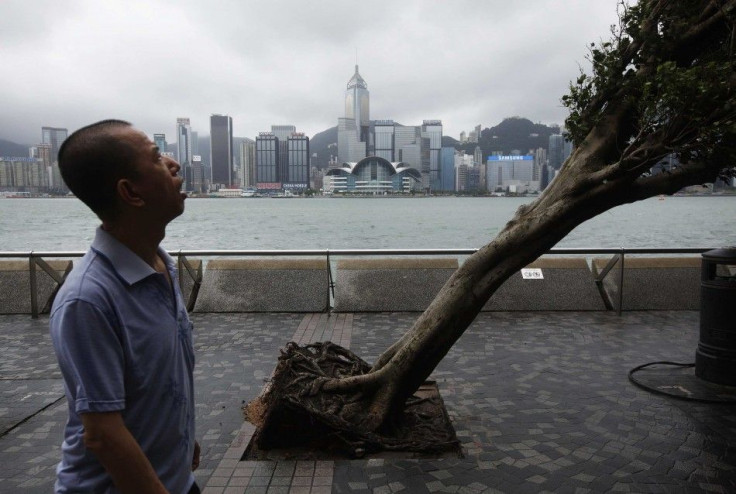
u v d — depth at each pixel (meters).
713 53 4.06
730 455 4.08
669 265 9.18
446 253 8.66
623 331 7.59
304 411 4.16
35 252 8.52
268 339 7.27
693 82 3.59
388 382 4.41
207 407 5.02
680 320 8.20
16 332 7.69
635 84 4.18
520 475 3.80
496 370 6.00
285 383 4.40
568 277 9.07
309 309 8.80
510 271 4.35
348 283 9.02
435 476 3.80
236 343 7.06
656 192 4.27
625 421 4.69
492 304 8.83
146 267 1.74
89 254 1.69
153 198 1.76
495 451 4.16
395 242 32.22
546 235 4.29
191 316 8.57
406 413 4.82
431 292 8.91
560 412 4.89
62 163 1.71
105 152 1.68
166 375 1.75
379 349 6.84
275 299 8.88
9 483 3.77
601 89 4.30
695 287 9.01
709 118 3.73
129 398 1.67
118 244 1.72
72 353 1.54
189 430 1.92
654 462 3.97
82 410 1.53
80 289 1.58
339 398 4.40
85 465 1.67
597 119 4.31
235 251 8.80
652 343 7.03
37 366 6.21
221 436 4.45
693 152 4.14
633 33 4.25
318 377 4.52
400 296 8.89
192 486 1.94
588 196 4.20
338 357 4.93
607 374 5.88
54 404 5.13
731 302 5.41
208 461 4.05
